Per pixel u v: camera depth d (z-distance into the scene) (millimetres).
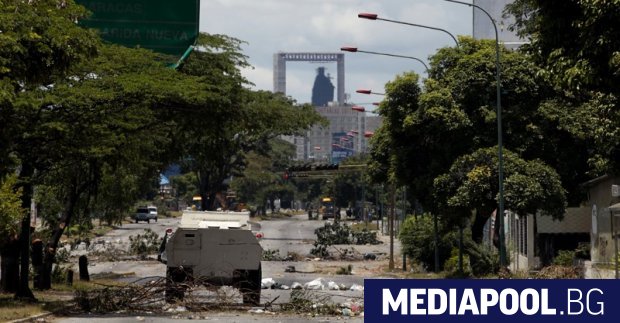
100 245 78938
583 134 48656
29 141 27625
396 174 53625
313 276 52281
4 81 21344
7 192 27156
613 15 19250
